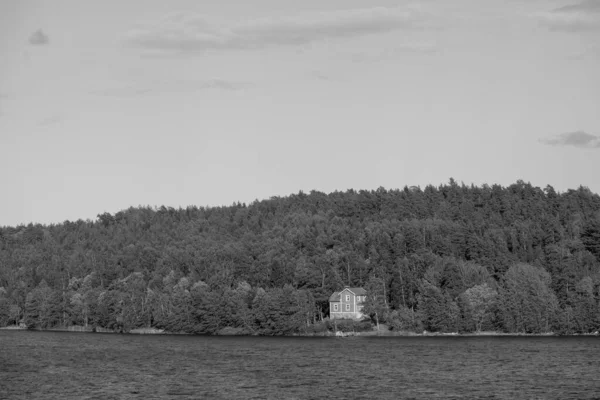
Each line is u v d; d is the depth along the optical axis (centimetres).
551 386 11250
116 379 12269
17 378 12456
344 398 10350
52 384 11769
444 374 12612
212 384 11662
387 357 15450
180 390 11100
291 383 11719
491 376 12331
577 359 14788
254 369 13500
